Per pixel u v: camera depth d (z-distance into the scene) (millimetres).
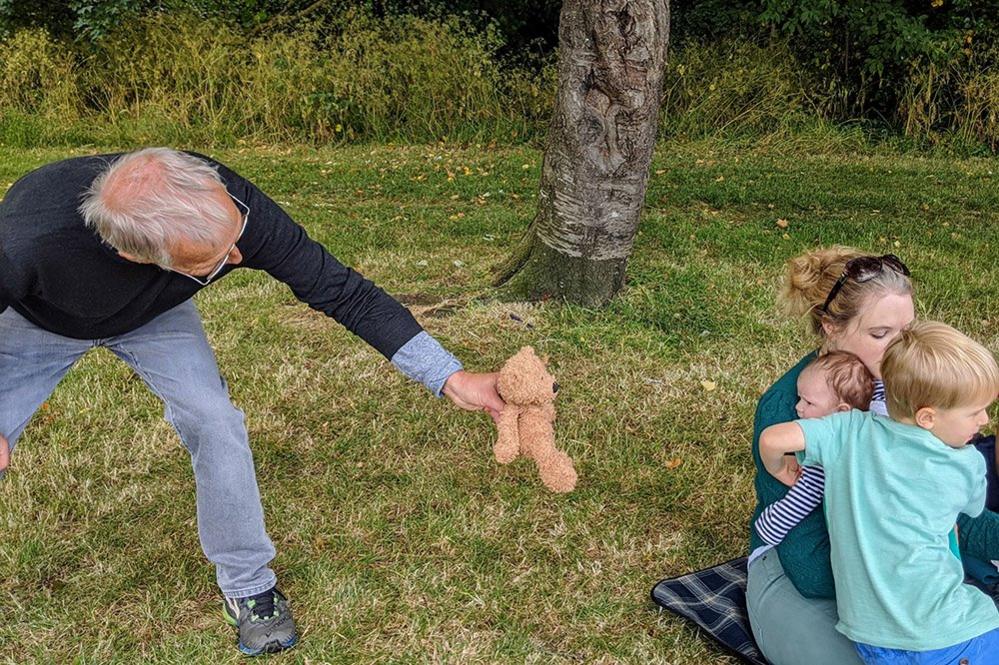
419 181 9859
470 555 3453
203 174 2291
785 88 12578
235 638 3033
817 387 2654
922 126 12453
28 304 2574
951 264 6812
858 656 2547
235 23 13469
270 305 5742
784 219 8336
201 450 2773
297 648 2994
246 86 12570
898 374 2377
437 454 4133
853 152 12016
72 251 2373
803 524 2633
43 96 12789
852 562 2432
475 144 12094
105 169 2447
